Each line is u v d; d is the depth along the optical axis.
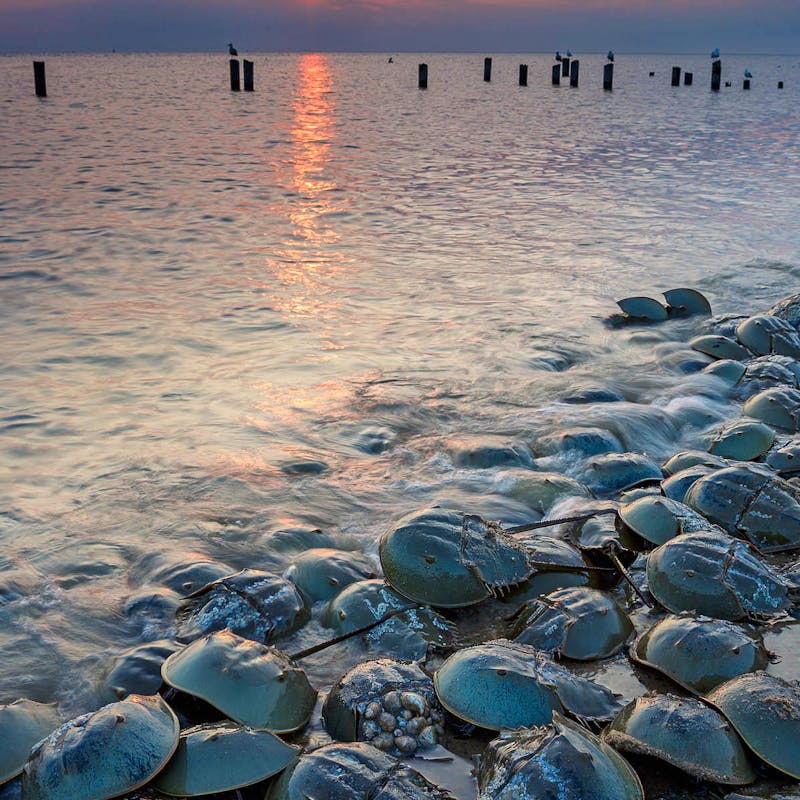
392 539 1.98
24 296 4.27
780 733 1.51
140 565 2.07
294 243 5.61
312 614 1.92
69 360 3.37
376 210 6.78
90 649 1.81
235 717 1.58
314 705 1.66
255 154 9.97
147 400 2.99
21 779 1.49
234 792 1.46
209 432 2.74
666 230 6.05
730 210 6.74
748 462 2.52
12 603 1.93
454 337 3.78
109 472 2.48
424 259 5.23
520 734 1.51
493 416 2.92
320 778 1.42
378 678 1.64
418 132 12.66
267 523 2.25
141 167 8.73
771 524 2.19
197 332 3.76
